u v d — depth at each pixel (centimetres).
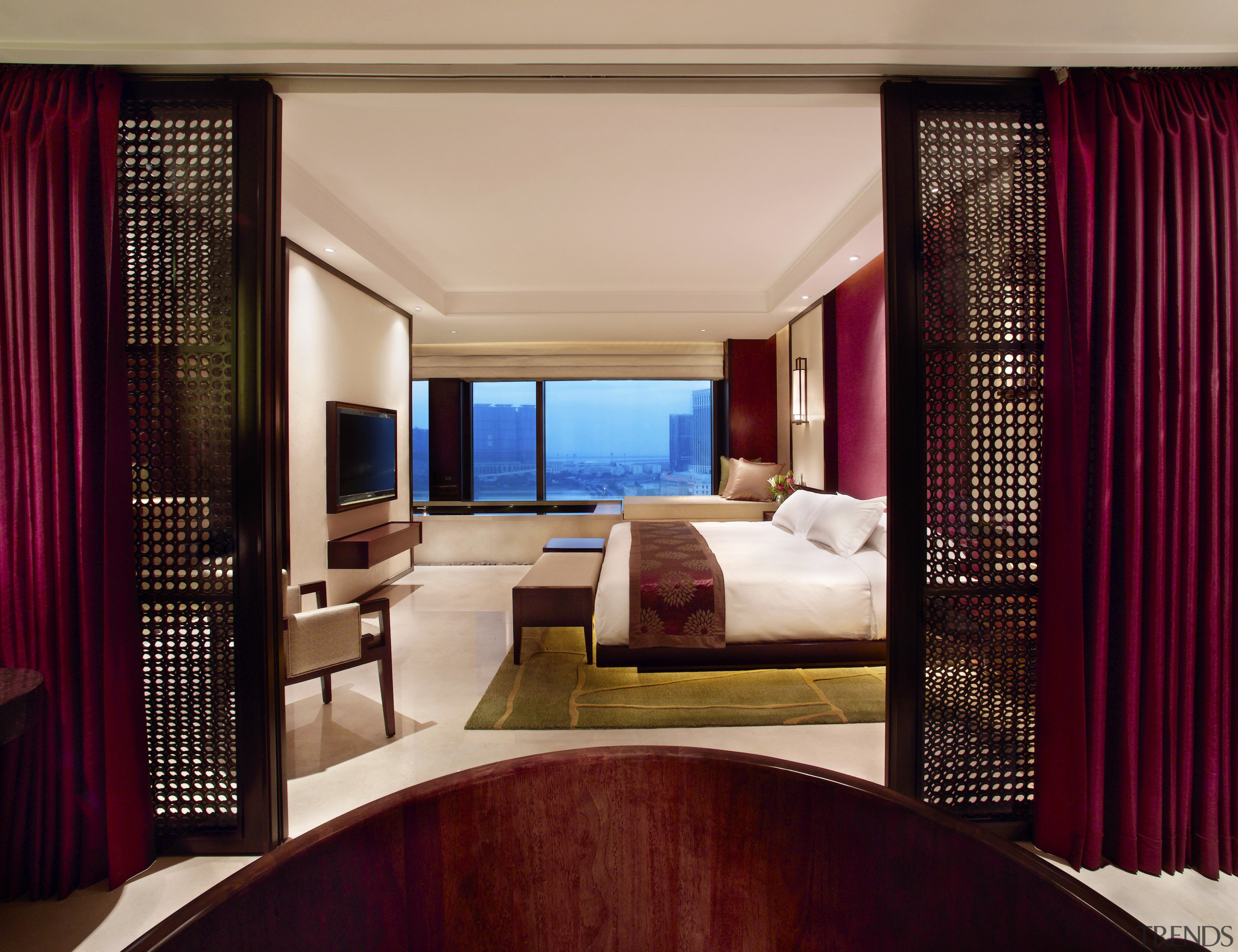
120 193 180
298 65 181
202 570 182
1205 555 170
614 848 55
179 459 181
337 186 320
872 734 241
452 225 379
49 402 169
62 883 164
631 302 537
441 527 609
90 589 170
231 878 40
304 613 229
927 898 47
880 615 296
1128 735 170
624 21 166
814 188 325
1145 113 172
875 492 421
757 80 191
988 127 185
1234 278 171
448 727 252
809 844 52
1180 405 169
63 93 172
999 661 186
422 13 162
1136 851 170
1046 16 161
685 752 56
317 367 390
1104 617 172
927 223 184
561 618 318
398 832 48
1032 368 184
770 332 629
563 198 336
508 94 194
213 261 182
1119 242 174
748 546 379
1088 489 176
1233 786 169
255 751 181
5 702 126
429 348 693
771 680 292
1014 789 185
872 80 191
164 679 183
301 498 375
